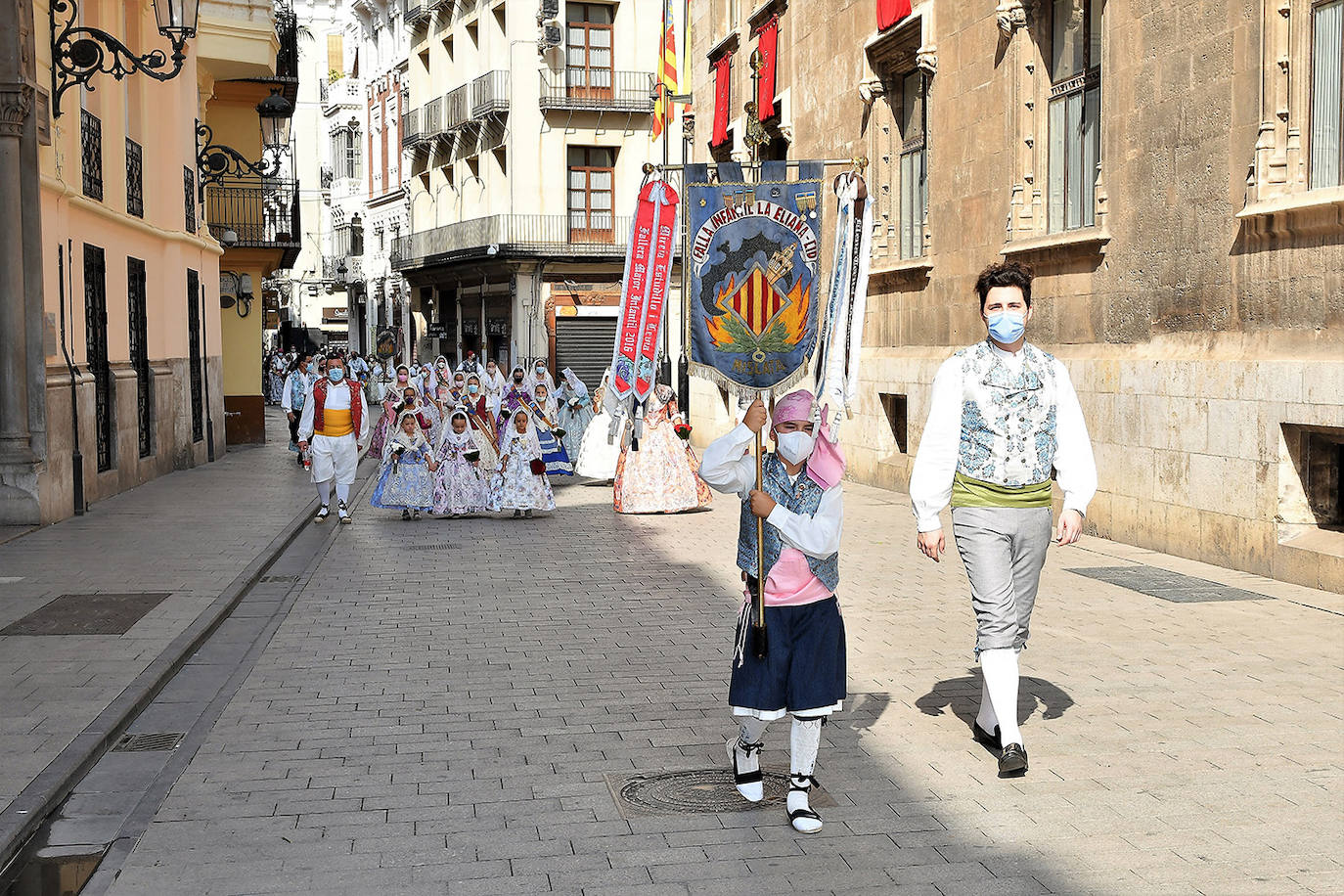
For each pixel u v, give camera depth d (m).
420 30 53.22
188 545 12.98
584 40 45.00
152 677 7.52
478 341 48.19
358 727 6.74
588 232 45.81
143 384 20.20
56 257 14.84
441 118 50.38
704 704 7.17
